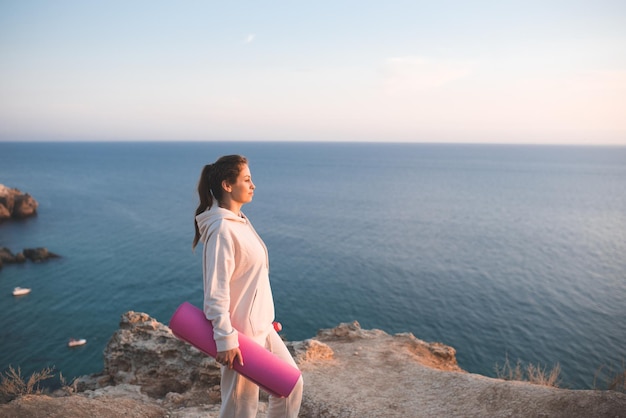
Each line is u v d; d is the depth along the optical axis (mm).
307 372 4984
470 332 26766
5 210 66125
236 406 2596
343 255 45750
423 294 33781
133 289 35281
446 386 4480
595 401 3344
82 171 168625
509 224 67062
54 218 68250
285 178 149000
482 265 42719
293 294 33219
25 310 30703
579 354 23812
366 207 83688
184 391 5219
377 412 3926
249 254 2496
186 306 2588
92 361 23531
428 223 66875
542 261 44562
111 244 50844
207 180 2645
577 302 32281
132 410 3756
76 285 36062
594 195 108562
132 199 90750
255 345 2479
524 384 4133
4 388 4781
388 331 26984
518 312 30125
